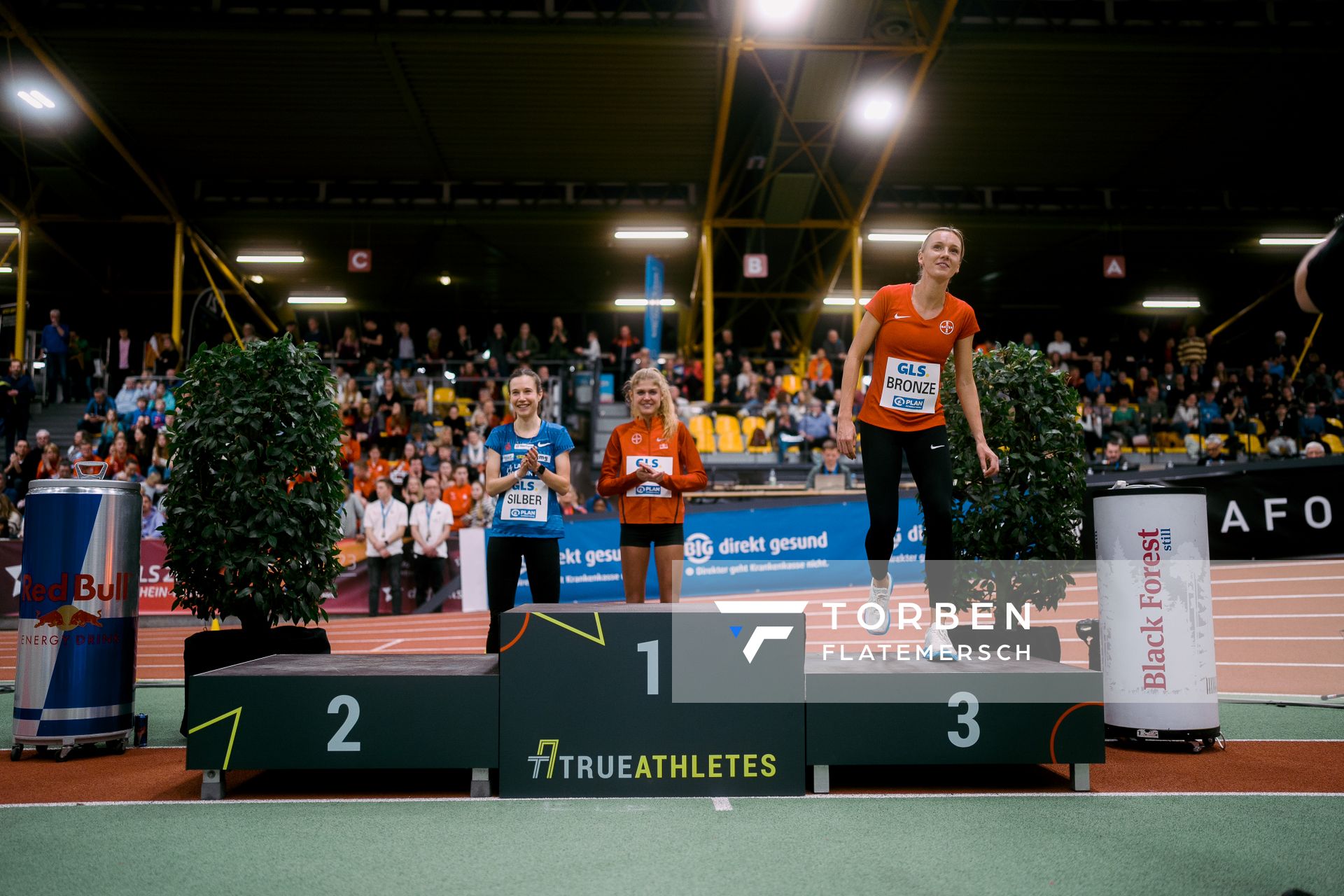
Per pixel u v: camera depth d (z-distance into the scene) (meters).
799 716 3.56
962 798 3.52
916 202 20.48
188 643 4.70
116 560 4.52
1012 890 2.58
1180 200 20.84
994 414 4.70
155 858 2.87
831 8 13.28
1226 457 15.76
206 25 13.98
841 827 3.15
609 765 3.52
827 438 15.39
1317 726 4.84
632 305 26.30
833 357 19.22
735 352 25.12
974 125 17.53
